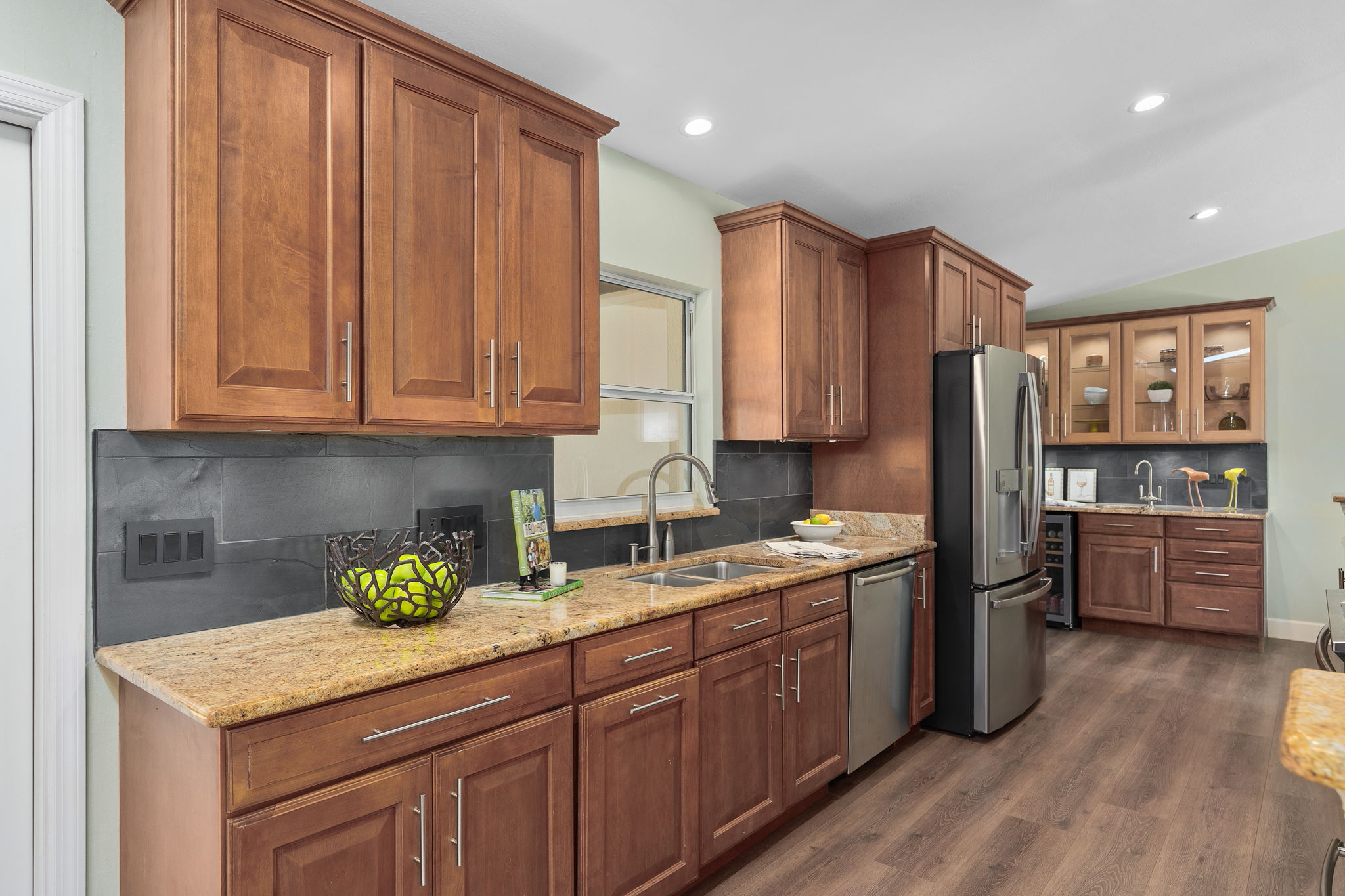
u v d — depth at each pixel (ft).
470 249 5.82
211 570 5.39
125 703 4.95
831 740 8.56
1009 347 13.20
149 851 4.59
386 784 4.43
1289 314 15.89
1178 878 7.06
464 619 5.76
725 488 10.20
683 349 10.11
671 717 6.43
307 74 4.93
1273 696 12.23
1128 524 16.14
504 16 6.21
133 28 4.87
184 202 4.41
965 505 10.52
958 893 6.84
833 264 10.47
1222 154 10.78
